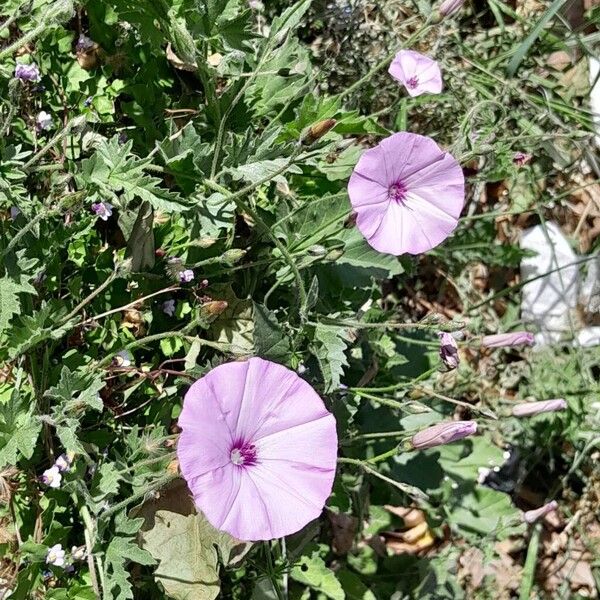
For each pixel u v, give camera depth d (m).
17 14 0.18
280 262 0.23
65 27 0.22
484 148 0.22
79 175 0.19
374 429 0.26
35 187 0.21
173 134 0.22
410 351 0.28
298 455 0.17
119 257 0.20
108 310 0.21
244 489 0.16
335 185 0.24
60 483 0.19
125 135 0.22
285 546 0.23
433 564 0.29
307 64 0.25
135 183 0.19
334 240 0.23
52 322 0.19
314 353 0.21
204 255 0.21
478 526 0.29
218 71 0.20
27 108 0.21
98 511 0.18
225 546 0.21
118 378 0.20
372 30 0.29
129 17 0.20
